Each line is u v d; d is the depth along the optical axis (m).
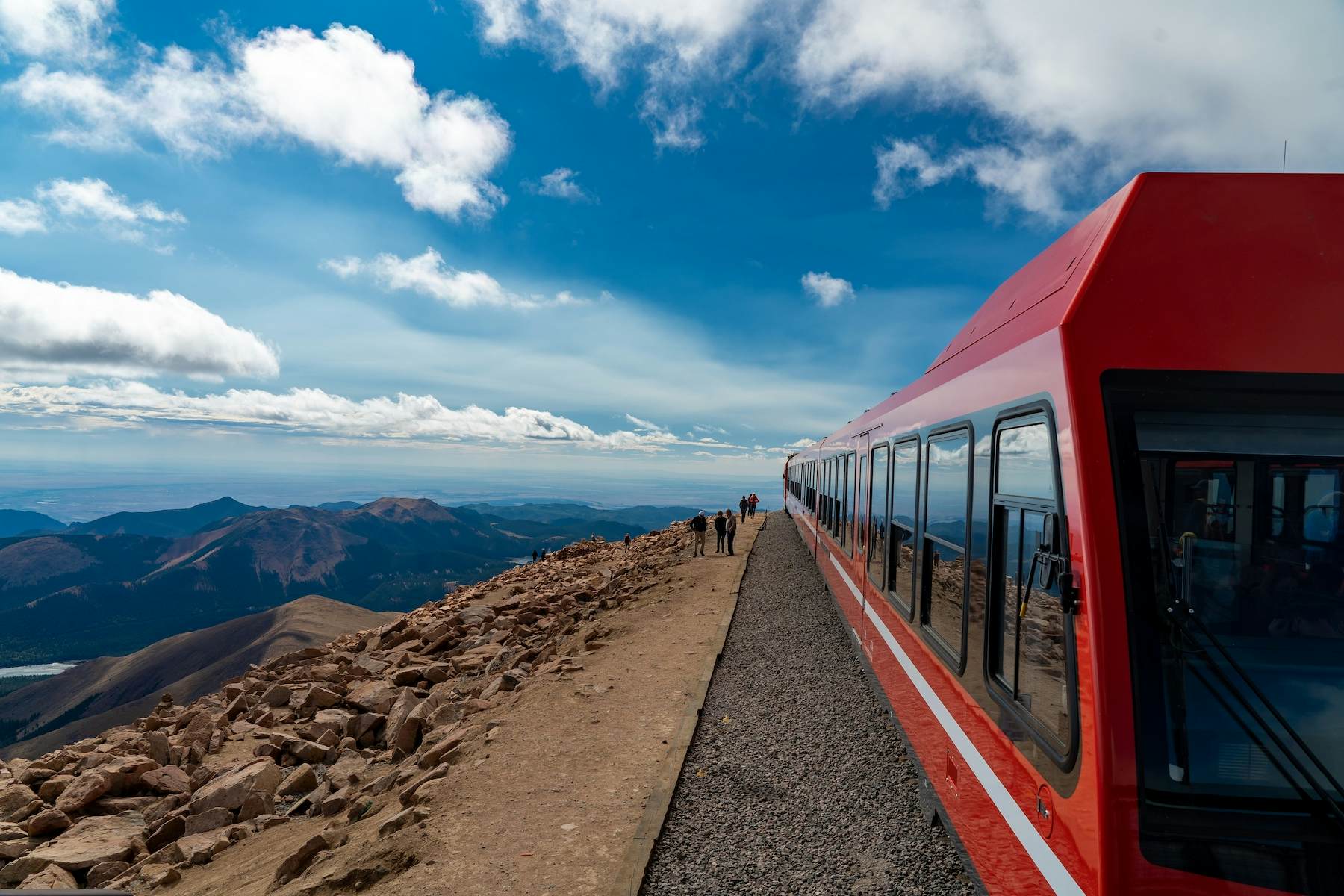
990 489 4.61
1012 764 4.09
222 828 11.41
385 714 16.39
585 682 12.30
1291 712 2.99
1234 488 3.20
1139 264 3.48
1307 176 3.58
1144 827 2.89
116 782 13.27
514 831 7.01
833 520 17.19
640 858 6.32
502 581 40.84
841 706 10.11
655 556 33.81
